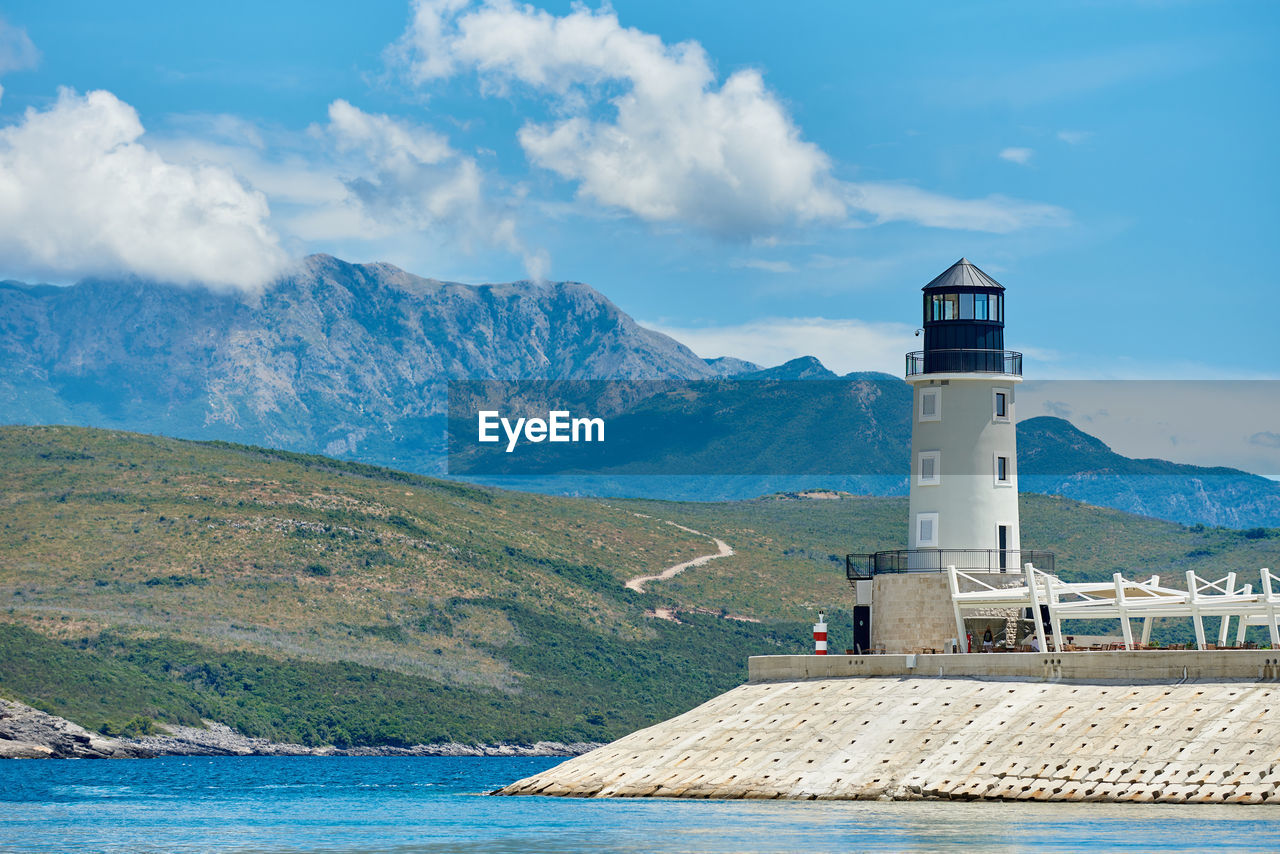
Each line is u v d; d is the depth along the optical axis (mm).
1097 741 102688
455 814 121062
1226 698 101438
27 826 122250
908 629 129750
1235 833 88438
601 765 127938
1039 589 127500
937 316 135250
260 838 109625
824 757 112188
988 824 94688
